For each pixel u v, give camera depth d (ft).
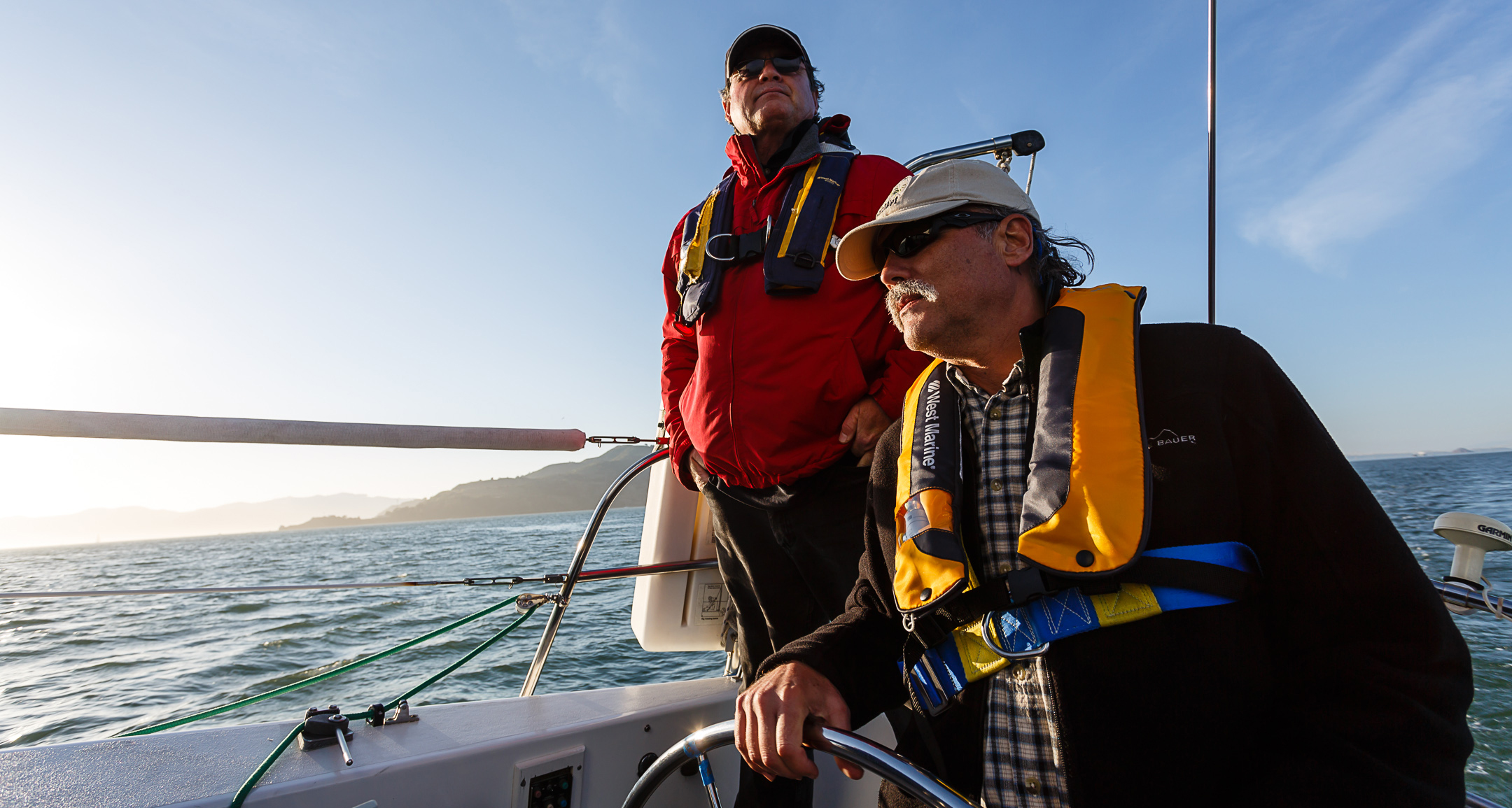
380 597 54.08
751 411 4.75
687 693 5.08
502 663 24.57
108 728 20.53
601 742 4.29
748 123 5.80
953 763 3.09
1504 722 16.11
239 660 30.83
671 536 6.56
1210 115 4.32
